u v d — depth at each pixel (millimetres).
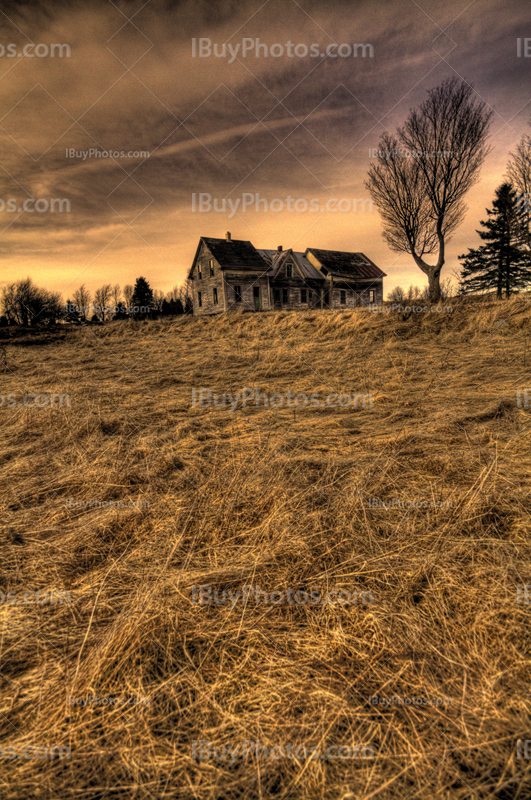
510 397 4410
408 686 1245
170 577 1799
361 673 1300
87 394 5910
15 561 2014
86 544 2139
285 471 2852
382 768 1045
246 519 2291
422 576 1712
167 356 10078
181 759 1091
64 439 3957
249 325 13461
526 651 1328
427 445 3244
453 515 2141
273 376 7172
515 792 979
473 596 1561
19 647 1466
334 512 2262
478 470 2689
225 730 1157
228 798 1002
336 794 996
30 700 1260
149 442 3703
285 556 1902
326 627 1498
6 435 4266
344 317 11906
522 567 1698
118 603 1688
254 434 3926
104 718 1197
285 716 1186
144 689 1278
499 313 9328
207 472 2967
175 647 1433
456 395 4828
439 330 9555
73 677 1329
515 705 1163
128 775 1060
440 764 1040
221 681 1304
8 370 8828
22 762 1098
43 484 2957
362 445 3418
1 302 20062
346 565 1826
